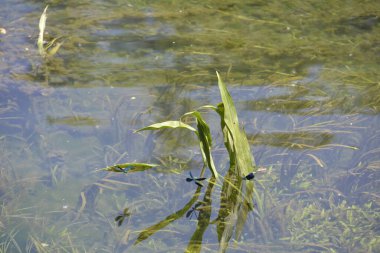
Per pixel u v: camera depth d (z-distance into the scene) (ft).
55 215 15.84
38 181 17.11
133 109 20.77
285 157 18.83
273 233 15.76
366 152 19.26
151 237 15.23
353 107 21.61
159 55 24.56
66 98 21.30
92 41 25.38
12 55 23.79
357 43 26.50
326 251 15.12
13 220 15.55
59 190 16.81
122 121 20.10
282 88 22.65
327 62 24.76
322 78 23.44
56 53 24.21
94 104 21.04
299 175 18.12
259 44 25.93
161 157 18.44
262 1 30.71
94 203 16.40
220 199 16.84
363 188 17.75
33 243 14.78
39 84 22.00
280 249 15.12
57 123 19.88
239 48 25.50
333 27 27.94
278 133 19.92
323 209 16.79
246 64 24.25
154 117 20.31
